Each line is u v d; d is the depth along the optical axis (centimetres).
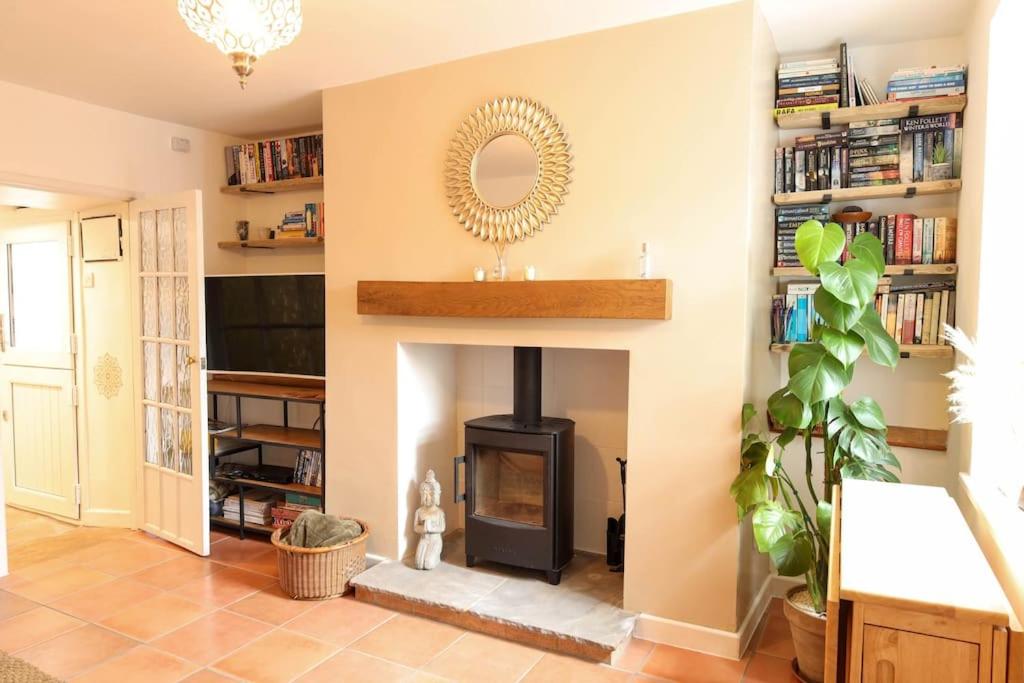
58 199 400
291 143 433
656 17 279
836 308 240
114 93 371
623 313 281
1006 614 122
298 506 404
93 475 440
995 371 205
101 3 262
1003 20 234
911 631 131
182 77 347
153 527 418
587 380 360
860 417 253
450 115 330
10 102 354
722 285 273
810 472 266
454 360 399
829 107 299
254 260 475
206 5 178
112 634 296
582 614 293
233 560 381
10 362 473
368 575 336
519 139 313
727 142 270
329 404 374
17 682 257
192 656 278
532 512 340
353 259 362
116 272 425
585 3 265
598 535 362
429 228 339
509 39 302
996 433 240
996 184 237
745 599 291
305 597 329
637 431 290
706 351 276
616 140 291
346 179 362
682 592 285
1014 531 194
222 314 421
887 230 298
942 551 152
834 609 140
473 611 297
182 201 376
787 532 251
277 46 195
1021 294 228
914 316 294
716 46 270
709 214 274
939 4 268
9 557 385
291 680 261
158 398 410
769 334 318
